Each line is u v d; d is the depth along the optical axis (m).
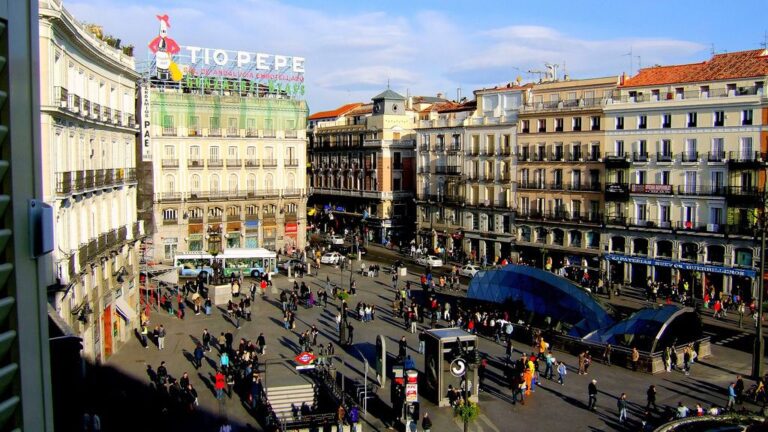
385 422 33.53
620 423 33.28
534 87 79.50
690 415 32.22
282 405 36.03
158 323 53.41
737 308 58.62
